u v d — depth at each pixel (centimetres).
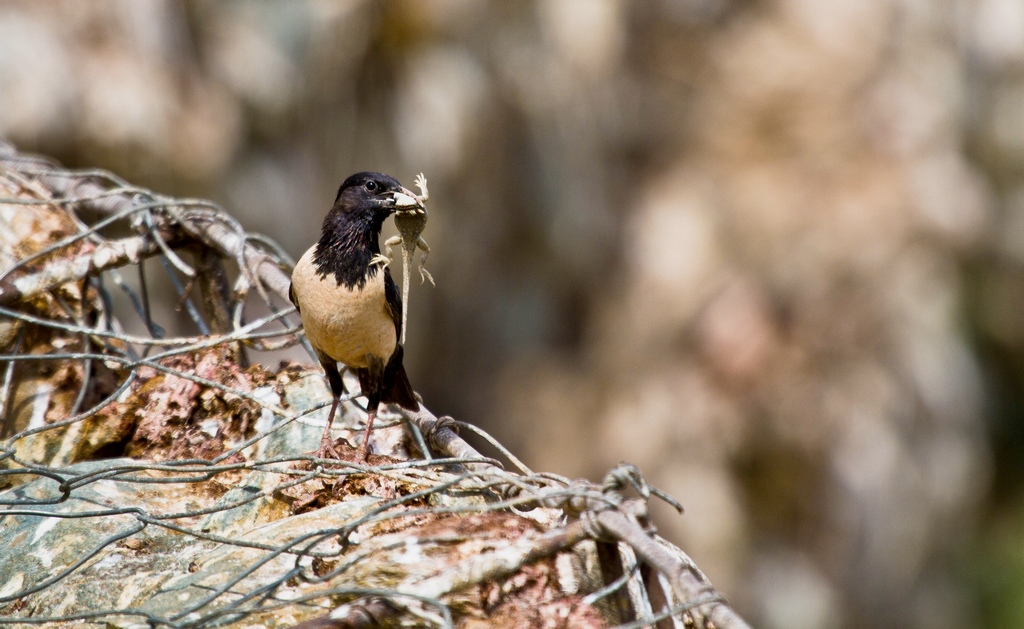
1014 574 1603
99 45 1304
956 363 1606
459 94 1597
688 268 1686
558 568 378
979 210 1636
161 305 1255
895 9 1694
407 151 1580
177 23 1376
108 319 647
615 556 373
